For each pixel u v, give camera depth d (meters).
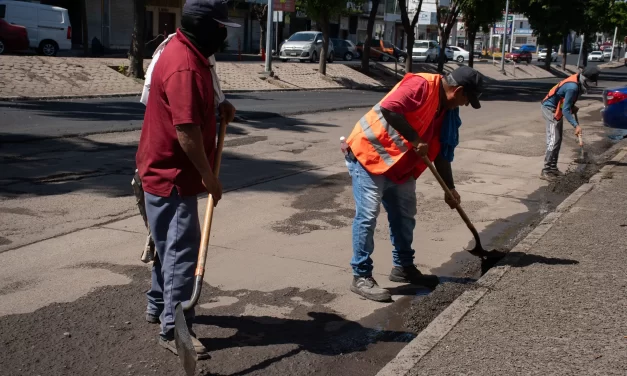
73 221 6.16
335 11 28.39
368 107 18.44
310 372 3.66
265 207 7.09
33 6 26.97
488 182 9.12
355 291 4.84
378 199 4.69
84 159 8.98
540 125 16.27
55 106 14.74
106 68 20.41
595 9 53.81
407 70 32.78
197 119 3.36
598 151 12.49
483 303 4.46
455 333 3.98
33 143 9.95
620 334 4.00
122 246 5.54
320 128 13.48
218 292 4.71
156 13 41.47
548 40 52.53
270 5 25.56
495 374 3.47
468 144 12.52
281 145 11.16
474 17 37.28
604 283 4.88
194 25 3.37
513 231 6.77
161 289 4.03
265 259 5.44
